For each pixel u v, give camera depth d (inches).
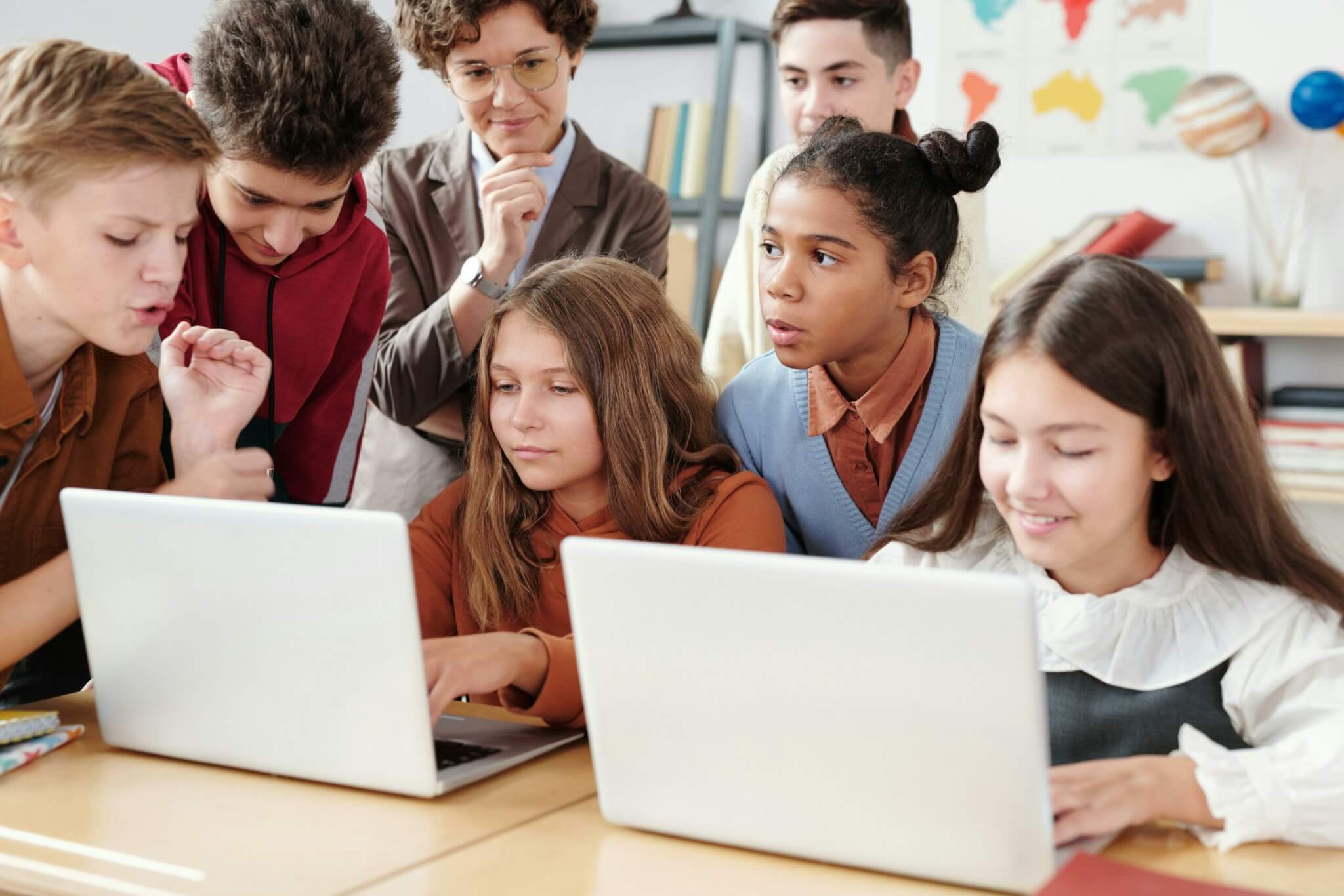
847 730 37.3
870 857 37.9
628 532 60.1
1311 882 37.3
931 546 50.8
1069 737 46.3
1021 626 34.0
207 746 47.6
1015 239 123.0
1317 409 107.7
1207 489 44.3
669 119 128.3
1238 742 45.1
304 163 59.4
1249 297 115.5
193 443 58.7
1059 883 34.8
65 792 45.3
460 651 47.7
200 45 59.7
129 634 47.9
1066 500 42.7
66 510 47.9
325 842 40.8
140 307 49.8
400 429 86.4
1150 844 40.0
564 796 44.9
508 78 76.3
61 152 47.0
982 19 121.8
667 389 62.1
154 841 40.9
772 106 129.1
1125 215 116.3
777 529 59.7
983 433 48.8
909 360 59.5
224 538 44.8
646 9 132.4
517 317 60.0
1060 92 120.0
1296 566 45.6
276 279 68.9
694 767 40.0
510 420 59.6
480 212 83.3
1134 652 46.2
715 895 36.9
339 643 43.8
